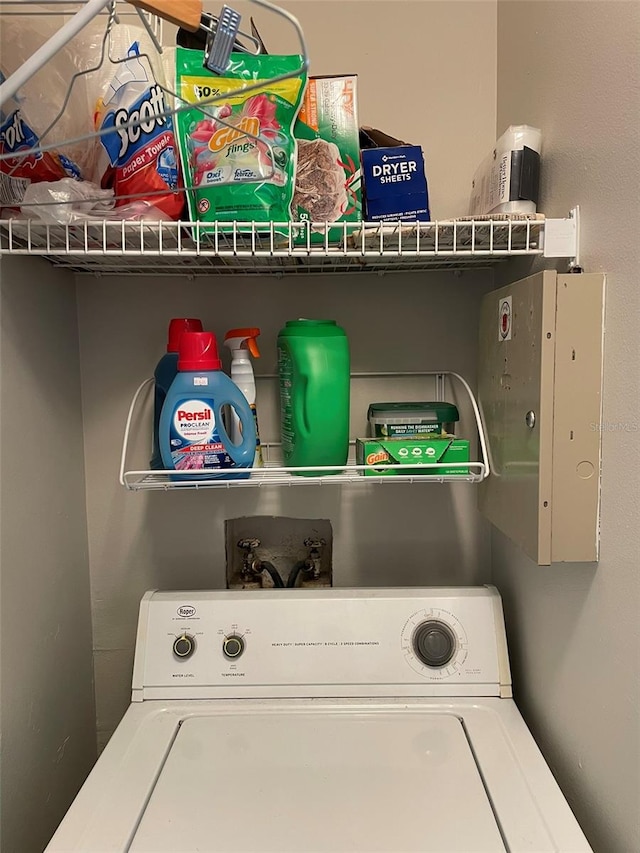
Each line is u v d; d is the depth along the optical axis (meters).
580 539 0.84
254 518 1.29
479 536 1.29
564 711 0.94
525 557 1.10
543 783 0.86
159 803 0.83
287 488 1.27
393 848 0.75
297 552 1.30
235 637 1.08
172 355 1.14
